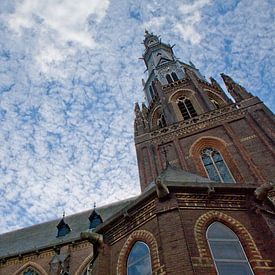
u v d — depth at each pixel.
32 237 33.72
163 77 48.72
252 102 30.27
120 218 16.64
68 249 26.98
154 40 62.34
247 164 24.44
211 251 13.11
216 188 15.54
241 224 14.23
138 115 39.72
